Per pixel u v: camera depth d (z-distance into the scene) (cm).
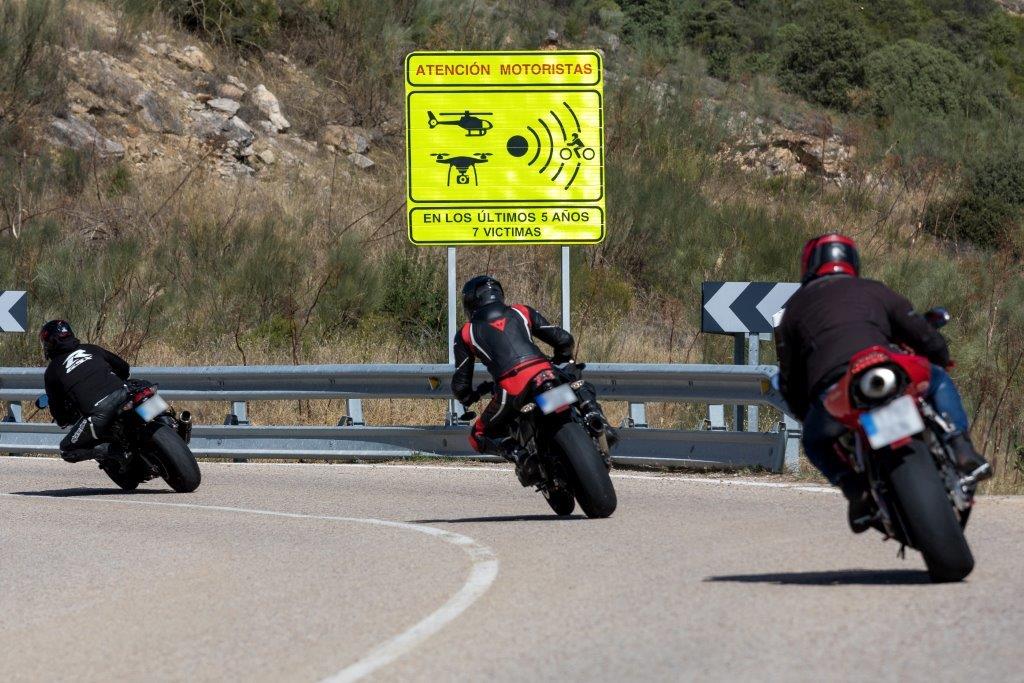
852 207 11294
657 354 7569
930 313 2550
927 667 1870
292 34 12369
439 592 2630
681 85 12444
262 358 7675
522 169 5878
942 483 2350
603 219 5888
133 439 4538
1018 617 2158
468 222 5869
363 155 11300
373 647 2183
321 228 9581
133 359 7600
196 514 4034
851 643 2023
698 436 4738
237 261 8862
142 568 3108
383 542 3347
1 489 4859
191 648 2258
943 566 2353
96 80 10662
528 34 13100
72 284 8188
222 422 6475
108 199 9625
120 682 2059
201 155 10506
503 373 3519
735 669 1905
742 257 9475
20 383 6247
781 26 16250
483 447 3706
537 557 3000
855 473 2428
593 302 8612
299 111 11600
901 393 2256
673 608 2355
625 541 3191
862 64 14400
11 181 9369
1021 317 7600
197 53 11600
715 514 3656
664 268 9312
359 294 8419
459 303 8469
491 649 2120
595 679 1900
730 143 12000
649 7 15050
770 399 4538
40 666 2195
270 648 2225
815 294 2470
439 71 5862
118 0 11912
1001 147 12019
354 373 5359
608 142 10800
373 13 12494
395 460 5338
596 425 3575
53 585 2945
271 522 3819
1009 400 5612
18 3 10788
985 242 10712
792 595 2416
